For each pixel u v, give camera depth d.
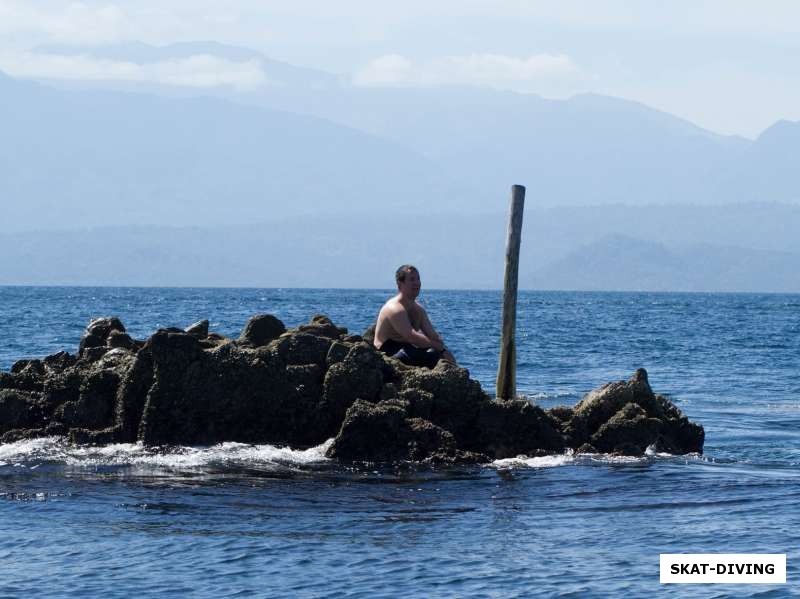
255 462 21.11
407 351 23.67
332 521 16.64
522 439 22.42
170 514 17.00
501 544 15.37
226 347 22.69
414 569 14.13
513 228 23.53
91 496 18.17
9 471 20.11
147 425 22.25
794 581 13.73
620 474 20.52
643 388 23.62
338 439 21.48
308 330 24.66
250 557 14.62
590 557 14.72
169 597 13.07
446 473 20.52
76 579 13.70
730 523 16.61
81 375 23.48
